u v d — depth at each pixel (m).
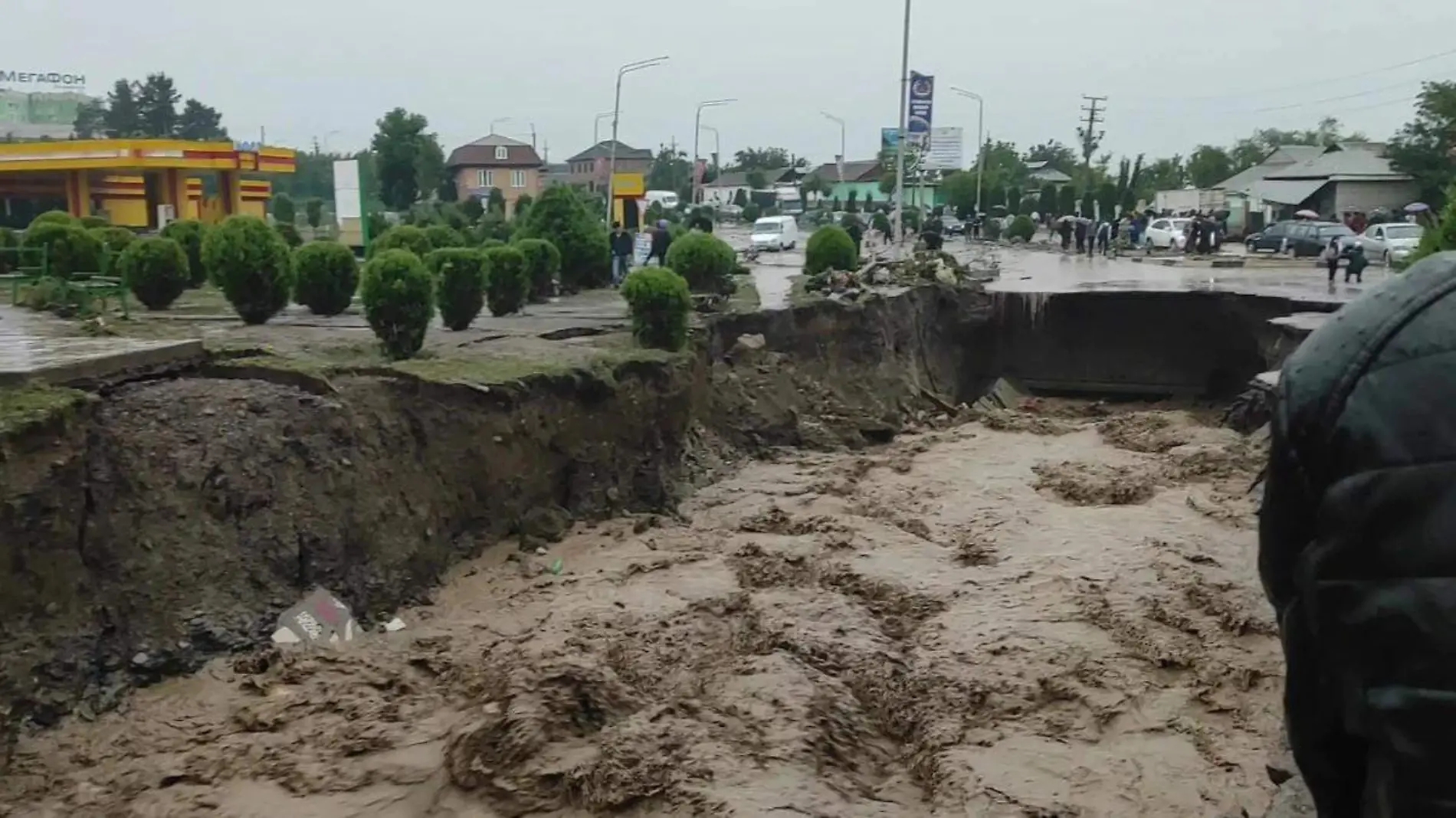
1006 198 71.38
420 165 47.41
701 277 19.83
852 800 7.27
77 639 7.82
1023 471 16.55
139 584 8.31
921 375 21.98
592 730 7.90
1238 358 22.77
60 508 7.88
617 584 11.08
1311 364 1.80
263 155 45.19
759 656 9.33
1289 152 69.00
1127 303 23.41
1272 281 26.38
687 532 13.03
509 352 13.88
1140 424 20.03
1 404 7.97
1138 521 13.73
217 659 8.52
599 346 14.82
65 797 6.95
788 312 18.50
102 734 7.59
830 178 105.56
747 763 7.50
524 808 7.05
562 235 23.27
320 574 9.44
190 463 8.99
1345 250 25.48
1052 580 11.44
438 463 10.99
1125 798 7.41
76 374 8.98
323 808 6.99
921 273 23.84
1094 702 8.66
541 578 11.11
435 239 23.16
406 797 7.14
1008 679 9.00
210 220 42.62
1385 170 53.31
